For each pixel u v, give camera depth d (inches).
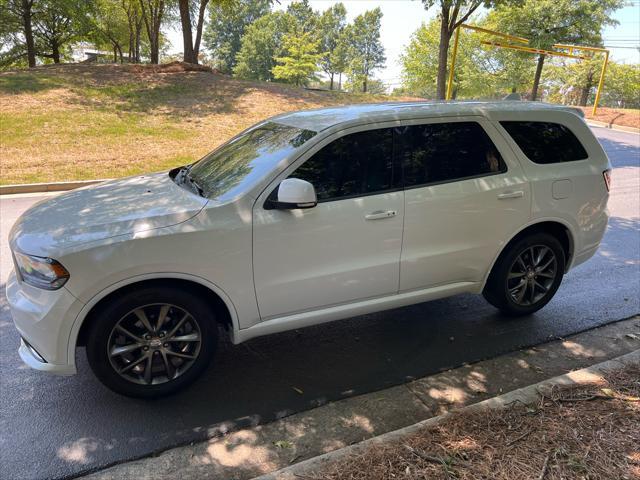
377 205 137.9
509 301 169.6
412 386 136.6
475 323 173.5
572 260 177.5
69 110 601.0
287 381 138.8
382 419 122.7
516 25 1088.8
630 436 106.1
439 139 149.3
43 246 114.3
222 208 124.5
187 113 638.5
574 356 152.0
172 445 113.2
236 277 125.9
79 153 474.0
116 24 1444.4
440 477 94.3
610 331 167.6
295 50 1592.0
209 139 547.5
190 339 128.3
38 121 553.3
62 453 110.4
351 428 119.3
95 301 115.6
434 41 1403.8
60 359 117.1
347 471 96.6
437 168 148.0
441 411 125.8
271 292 130.9
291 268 131.3
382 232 139.5
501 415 113.3
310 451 111.5
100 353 119.6
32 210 136.9
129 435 116.3
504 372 143.6
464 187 149.5
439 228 147.5
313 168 133.4
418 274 148.8
